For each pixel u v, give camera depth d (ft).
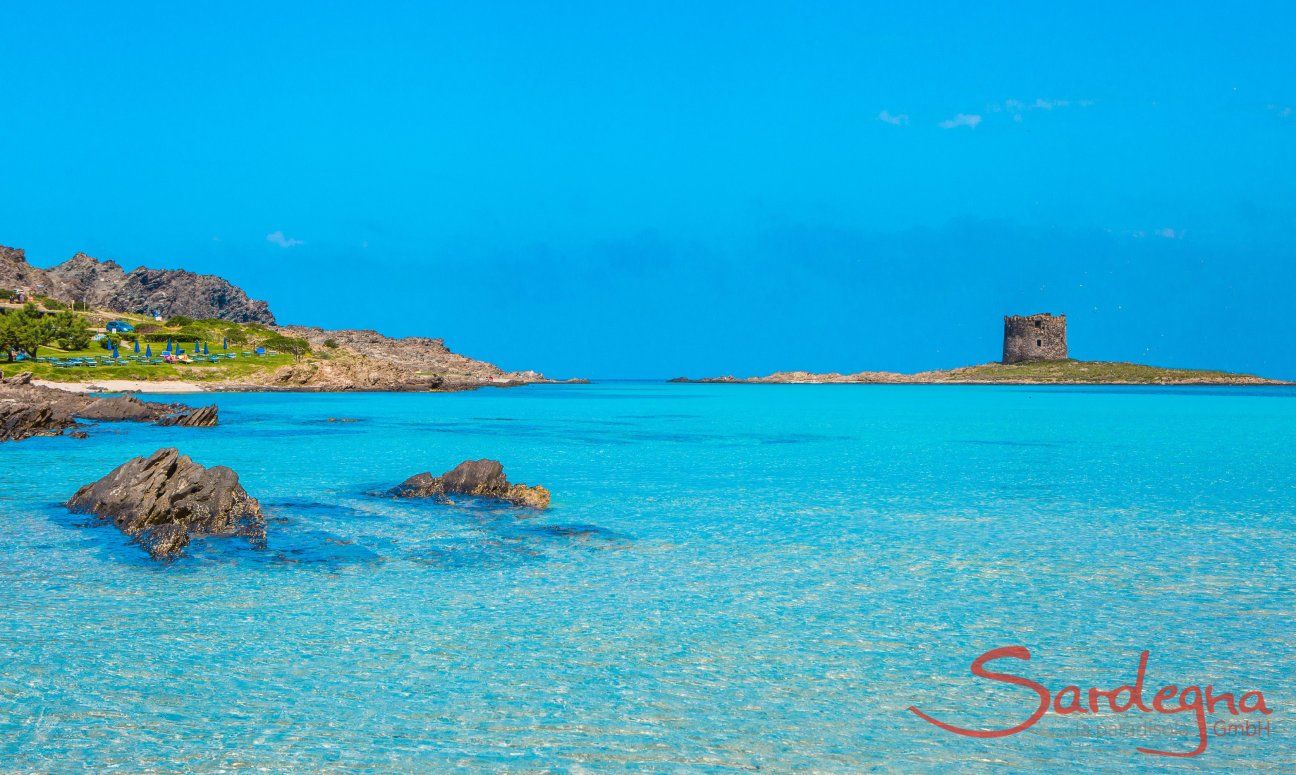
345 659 54.95
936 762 42.57
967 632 61.46
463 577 75.77
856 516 108.17
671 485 136.77
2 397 276.00
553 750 43.06
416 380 582.76
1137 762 42.78
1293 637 60.39
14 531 92.38
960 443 220.84
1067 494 127.85
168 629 60.44
